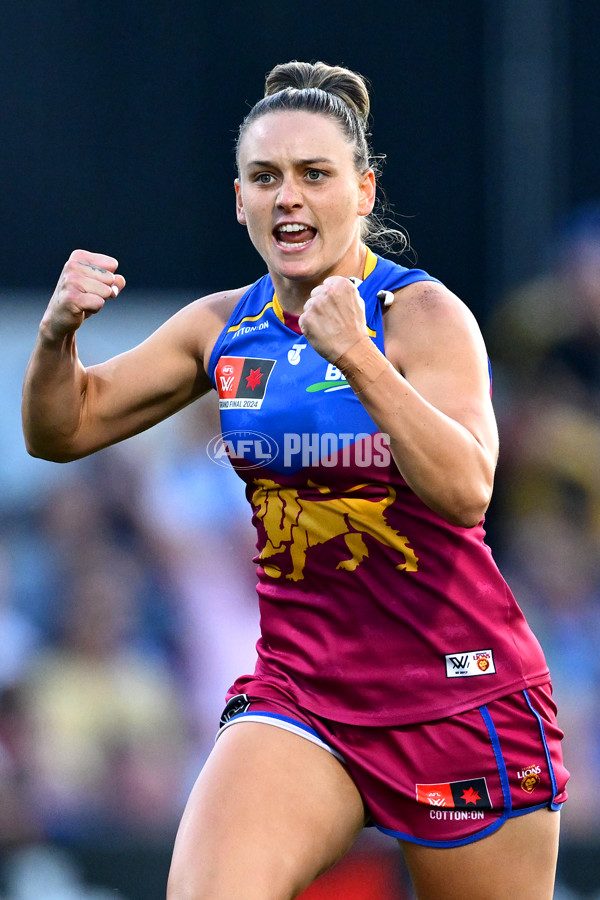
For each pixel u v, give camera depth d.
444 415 8.45
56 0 21.69
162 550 20.91
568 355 23.64
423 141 23.22
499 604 9.56
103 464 21.23
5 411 21.69
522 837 9.66
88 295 9.25
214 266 22.70
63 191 22.06
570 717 20.17
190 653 20.28
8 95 21.70
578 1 23.34
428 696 9.42
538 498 22.97
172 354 10.30
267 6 22.42
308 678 9.61
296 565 9.59
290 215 9.27
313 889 15.71
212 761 9.38
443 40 23.09
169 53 22.19
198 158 22.45
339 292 8.27
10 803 18.11
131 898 16.55
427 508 9.23
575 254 23.52
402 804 9.55
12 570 20.44
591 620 21.56
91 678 19.44
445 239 23.45
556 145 23.52
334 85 9.75
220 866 8.60
